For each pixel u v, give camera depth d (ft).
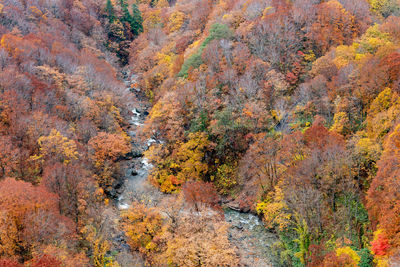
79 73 300.81
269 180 206.59
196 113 248.52
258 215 203.72
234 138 234.58
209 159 242.58
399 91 180.14
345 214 164.86
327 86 223.10
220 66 274.16
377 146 160.35
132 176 252.01
